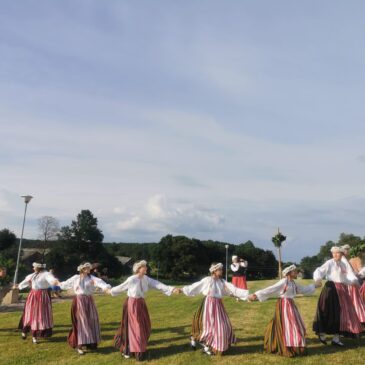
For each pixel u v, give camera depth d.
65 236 62.44
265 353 8.55
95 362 8.48
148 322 8.95
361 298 9.74
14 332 11.43
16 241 65.75
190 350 9.03
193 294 9.02
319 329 8.97
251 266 80.62
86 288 9.50
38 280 10.52
